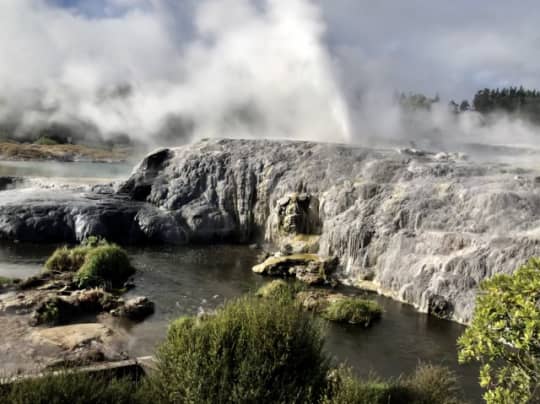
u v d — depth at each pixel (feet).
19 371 29.55
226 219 92.17
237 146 99.91
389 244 63.77
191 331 26.94
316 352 26.22
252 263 74.38
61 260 63.87
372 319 50.49
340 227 70.44
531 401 24.29
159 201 96.12
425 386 31.55
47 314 45.78
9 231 84.38
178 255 78.95
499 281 22.18
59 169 185.26
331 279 64.44
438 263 55.11
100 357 37.32
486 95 252.62
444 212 62.59
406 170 75.51
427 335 46.83
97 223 85.81
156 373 25.99
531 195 58.90
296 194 81.82
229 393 22.98
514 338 20.45
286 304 28.68
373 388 29.25
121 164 238.07
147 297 55.98
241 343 24.67
